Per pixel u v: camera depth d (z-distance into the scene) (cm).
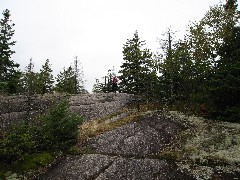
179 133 1842
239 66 1864
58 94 3139
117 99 2809
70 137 1920
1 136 1872
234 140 1689
